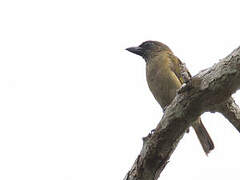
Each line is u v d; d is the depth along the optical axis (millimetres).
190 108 7129
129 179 7934
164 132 7457
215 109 7453
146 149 7688
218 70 6672
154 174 7859
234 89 6754
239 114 7492
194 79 6930
